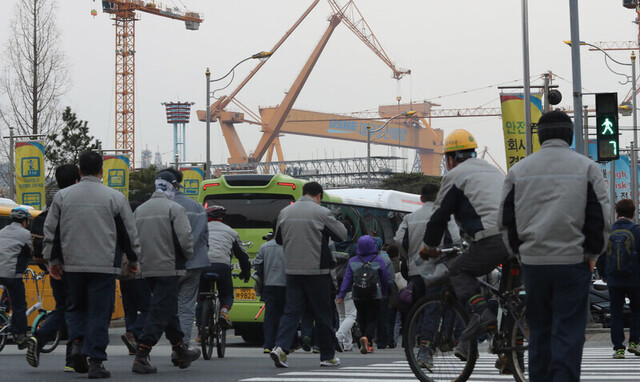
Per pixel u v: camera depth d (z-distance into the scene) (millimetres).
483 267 13961
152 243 19359
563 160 11852
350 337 30047
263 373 18969
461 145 14641
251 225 36125
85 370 18500
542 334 12188
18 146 63219
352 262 29438
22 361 22578
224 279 24391
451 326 14578
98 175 18062
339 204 39062
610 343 33719
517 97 50188
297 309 21141
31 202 62906
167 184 19922
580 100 39531
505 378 17141
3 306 28141
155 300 19359
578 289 11711
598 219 11609
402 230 22250
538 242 11703
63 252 17734
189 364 20547
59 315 19875
